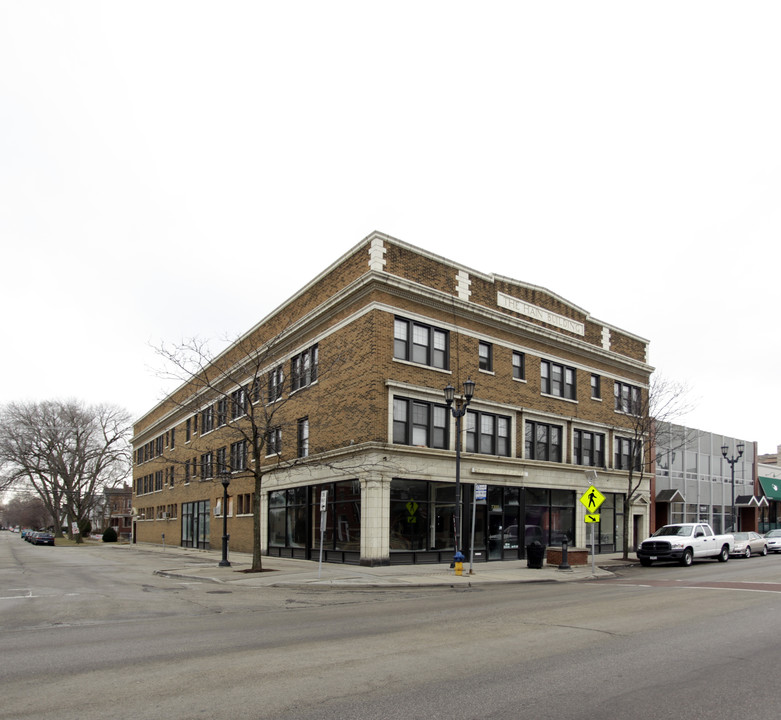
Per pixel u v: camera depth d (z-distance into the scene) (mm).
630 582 20797
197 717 6324
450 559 26453
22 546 61094
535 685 7445
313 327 29312
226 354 39812
